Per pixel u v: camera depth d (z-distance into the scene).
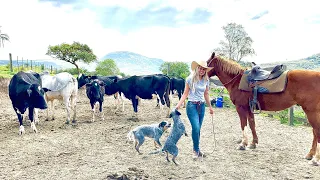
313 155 5.79
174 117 5.50
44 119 11.38
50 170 5.39
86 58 42.50
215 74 6.95
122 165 5.59
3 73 23.88
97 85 10.66
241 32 38.88
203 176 4.98
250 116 6.60
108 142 7.56
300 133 8.50
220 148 6.80
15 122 10.69
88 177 4.97
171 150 5.47
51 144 7.40
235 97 6.56
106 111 13.92
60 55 42.44
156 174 5.07
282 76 5.70
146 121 10.87
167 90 11.52
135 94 11.33
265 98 5.99
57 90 10.02
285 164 5.57
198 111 5.57
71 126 9.83
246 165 5.53
